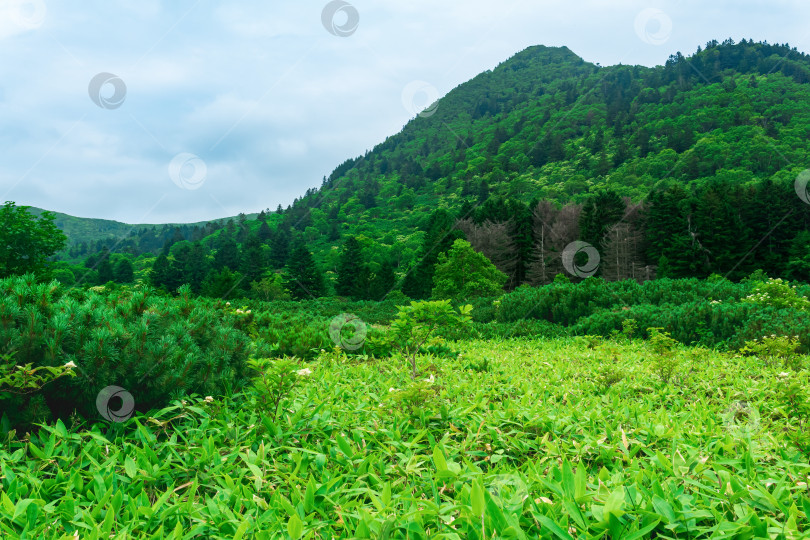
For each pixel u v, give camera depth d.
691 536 2.05
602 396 4.86
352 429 3.66
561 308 16.56
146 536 2.21
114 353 3.41
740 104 125.56
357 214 156.62
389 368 6.62
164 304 4.46
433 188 163.25
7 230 29.14
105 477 2.71
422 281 54.31
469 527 2.10
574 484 2.42
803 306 11.34
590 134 147.25
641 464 3.02
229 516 2.31
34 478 2.64
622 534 2.03
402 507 2.42
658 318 11.12
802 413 3.96
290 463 3.09
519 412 3.98
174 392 3.69
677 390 5.33
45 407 3.25
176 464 2.97
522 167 136.50
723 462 2.82
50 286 3.89
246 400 4.05
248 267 70.75
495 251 50.88
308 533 2.16
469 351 9.00
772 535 1.97
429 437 3.33
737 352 8.51
